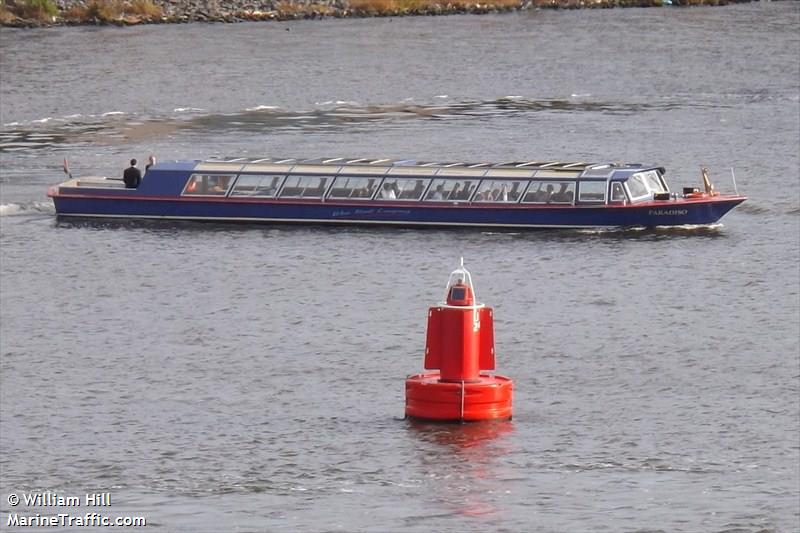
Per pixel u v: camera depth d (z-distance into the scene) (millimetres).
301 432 171875
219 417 178750
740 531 139750
